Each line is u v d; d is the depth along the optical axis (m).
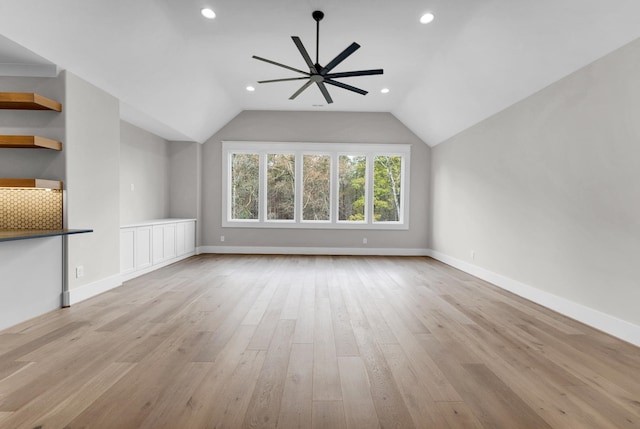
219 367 1.94
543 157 3.39
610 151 2.61
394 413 1.52
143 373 1.85
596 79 2.74
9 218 3.01
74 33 2.81
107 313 2.93
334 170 6.72
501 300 3.52
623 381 1.85
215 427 1.40
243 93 5.67
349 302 3.37
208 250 6.71
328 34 3.73
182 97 4.80
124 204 5.08
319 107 6.45
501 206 4.16
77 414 1.47
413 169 6.74
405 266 5.52
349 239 6.75
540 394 1.70
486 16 3.18
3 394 1.62
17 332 2.45
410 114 6.17
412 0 3.10
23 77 2.99
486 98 4.22
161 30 3.46
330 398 1.63
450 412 1.53
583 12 2.52
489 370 1.95
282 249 6.72
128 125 5.14
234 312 3.00
